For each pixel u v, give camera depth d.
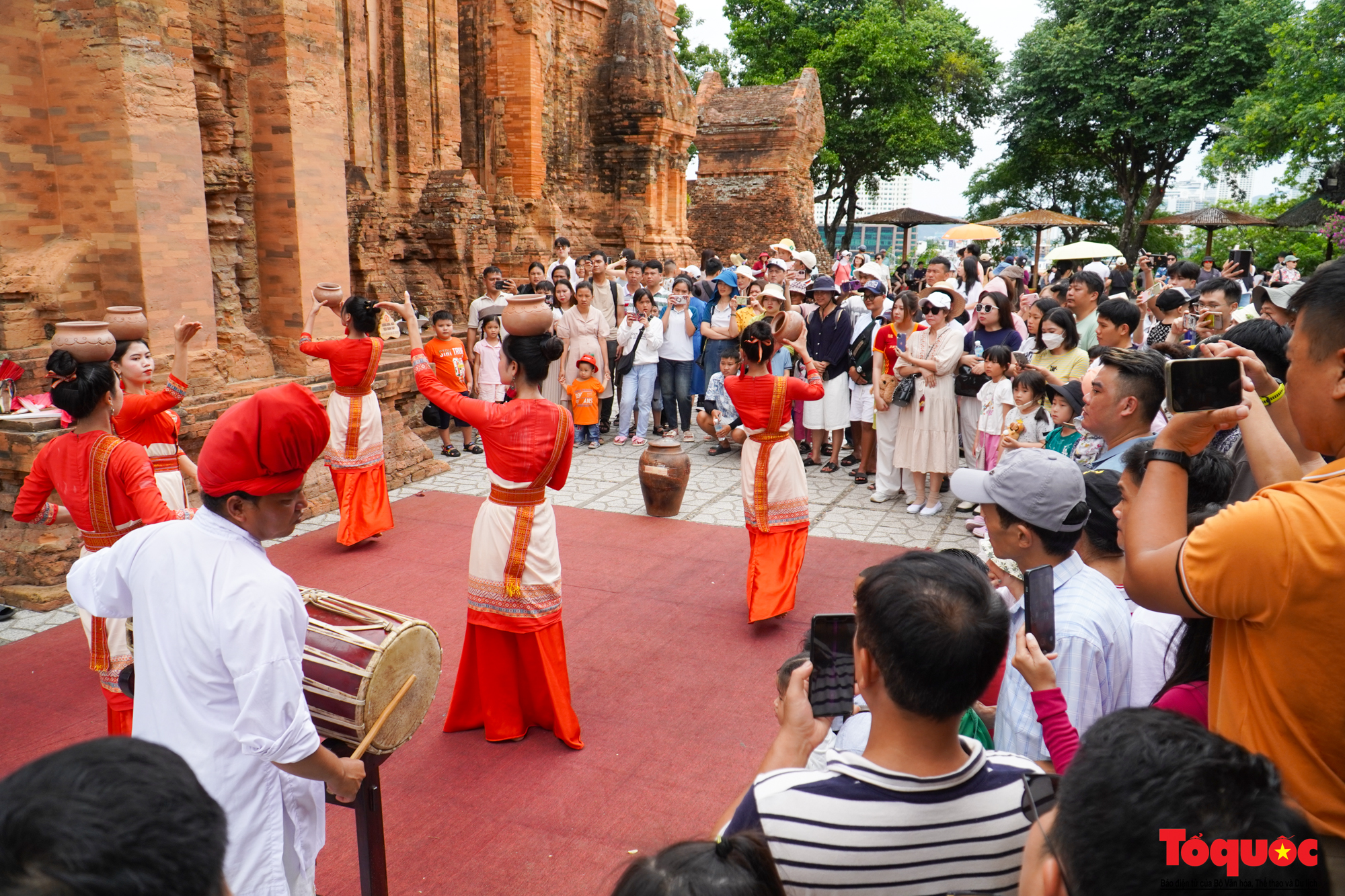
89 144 7.27
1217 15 28.89
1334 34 19.33
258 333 9.27
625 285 13.35
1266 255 23.72
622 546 7.67
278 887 2.57
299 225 9.01
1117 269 11.55
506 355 4.49
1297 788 1.75
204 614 2.45
